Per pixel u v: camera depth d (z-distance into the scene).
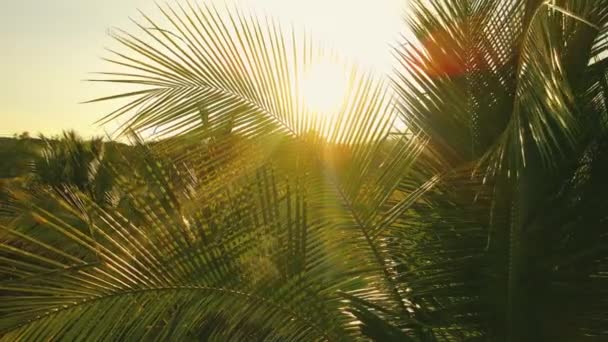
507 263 3.55
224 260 3.44
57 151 9.79
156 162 3.52
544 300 3.58
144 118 3.50
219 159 3.60
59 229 3.12
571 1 3.45
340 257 3.69
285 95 3.59
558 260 3.53
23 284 3.01
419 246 3.88
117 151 3.58
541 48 3.02
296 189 3.57
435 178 3.77
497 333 3.72
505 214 3.43
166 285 3.36
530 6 3.81
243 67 3.58
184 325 3.36
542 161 3.41
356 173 3.60
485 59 3.95
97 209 3.33
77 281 3.15
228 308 3.50
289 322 3.63
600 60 3.77
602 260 3.53
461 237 3.82
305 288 3.60
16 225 3.42
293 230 3.54
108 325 3.21
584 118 3.66
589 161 3.70
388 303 3.93
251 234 3.50
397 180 3.66
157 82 3.50
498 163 3.35
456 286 3.72
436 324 3.80
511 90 3.92
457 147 4.10
